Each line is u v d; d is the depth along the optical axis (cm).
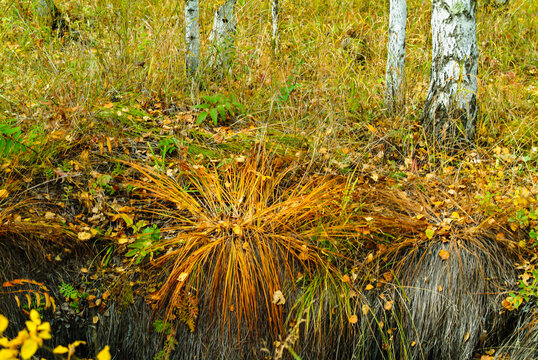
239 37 514
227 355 292
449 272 302
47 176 319
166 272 292
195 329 292
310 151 373
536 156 386
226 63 461
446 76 391
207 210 321
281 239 304
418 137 405
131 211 313
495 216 321
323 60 502
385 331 301
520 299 289
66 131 346
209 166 357
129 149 358
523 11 674
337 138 398
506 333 305
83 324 289
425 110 414
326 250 305
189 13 447
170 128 376
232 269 291
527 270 305
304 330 293
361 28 596
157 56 438
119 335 293
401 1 430
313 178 349
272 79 464
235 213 315
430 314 299
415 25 625
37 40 459
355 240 310
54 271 286
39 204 305
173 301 285
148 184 326
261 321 292
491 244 314
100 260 296
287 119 421
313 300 295
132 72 430
